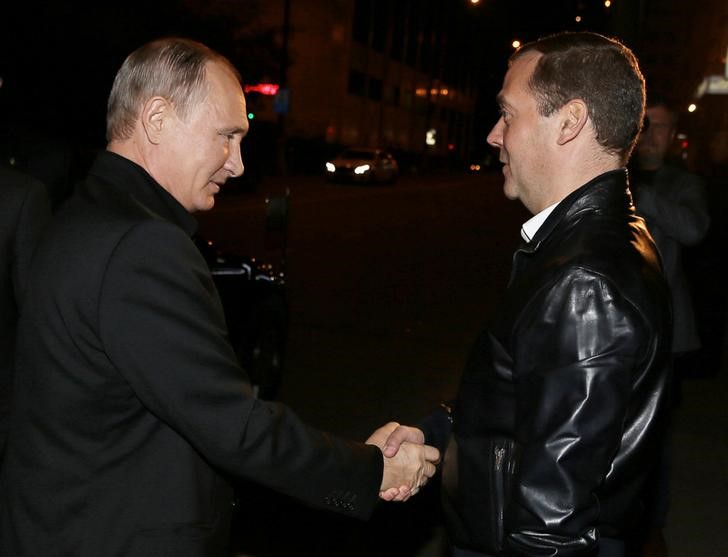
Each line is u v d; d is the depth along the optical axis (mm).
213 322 1799
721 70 5840
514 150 2002
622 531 1881
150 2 26031
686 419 6328
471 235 19344
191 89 1868
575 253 1813
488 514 1891
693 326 3963
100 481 1756
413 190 34156
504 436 1888
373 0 52562
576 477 1703
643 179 4070
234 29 29969
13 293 2609
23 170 4562
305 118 46312
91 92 24375
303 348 8023
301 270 12656
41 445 1780
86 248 1731
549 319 1782
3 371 2617
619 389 1725
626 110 1924
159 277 1724
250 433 1788
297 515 4555
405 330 9102
